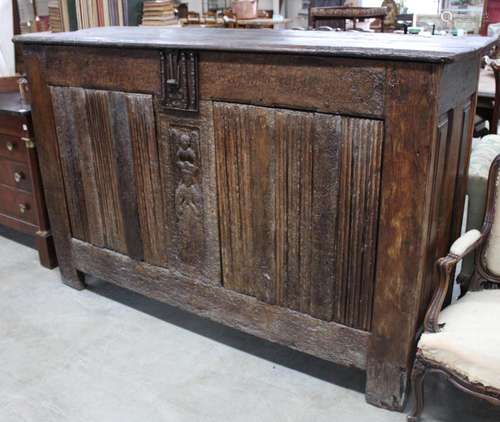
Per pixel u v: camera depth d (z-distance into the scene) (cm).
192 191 198
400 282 165
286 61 162
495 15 496
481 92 325
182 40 187
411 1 540
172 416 183
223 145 184
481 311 163
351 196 165
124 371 205
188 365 207
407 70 145
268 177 178
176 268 217
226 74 175
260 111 172
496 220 176
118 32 233
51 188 247
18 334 227
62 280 266
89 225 240
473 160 221
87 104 216
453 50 150
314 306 185
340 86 156
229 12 443
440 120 155
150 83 193
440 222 176
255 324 202
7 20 324
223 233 197
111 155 217
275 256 187
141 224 220
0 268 283
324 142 164
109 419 182
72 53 211
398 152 153
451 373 154
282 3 548
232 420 181
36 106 235
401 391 177
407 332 169
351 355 183
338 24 423
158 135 199
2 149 281
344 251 172
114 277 240
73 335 226
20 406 188
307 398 189
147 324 233
